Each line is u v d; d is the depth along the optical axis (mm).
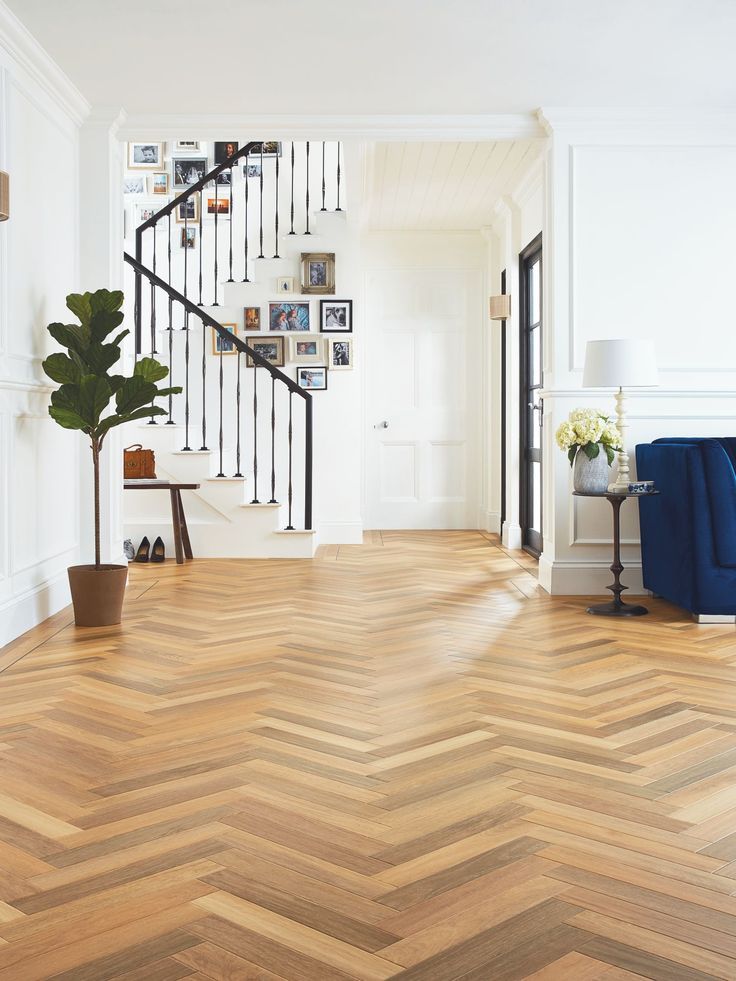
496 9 3875
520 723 2900
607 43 4246
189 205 8156
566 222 5199
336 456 7660
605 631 4309
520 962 1581
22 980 1529
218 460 7410
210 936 1661
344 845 2027
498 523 8430
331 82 4711
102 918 1726
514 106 5098
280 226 8102
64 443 4820
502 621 4523
